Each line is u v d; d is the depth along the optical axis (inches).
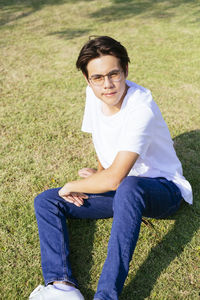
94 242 92.0
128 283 79.8
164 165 87.7
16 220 100.4
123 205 71.9
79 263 86.2
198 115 159.6
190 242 89.9
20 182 117.3
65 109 169.2
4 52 263.6
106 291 64.9
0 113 166.6
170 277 80.8
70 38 296.8
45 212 84.0
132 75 209.2
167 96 180.1
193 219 97.4
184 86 192.4
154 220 97.4
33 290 79.9
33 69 225.6
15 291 79.7
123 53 72.0
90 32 313.1
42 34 313.6
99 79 72.7
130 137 74.5
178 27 320.8
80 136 144.6
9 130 150.4
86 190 79.9
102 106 83.6
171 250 88.0
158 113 80.3
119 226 70.1
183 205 102.3
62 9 407.5
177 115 159.8
